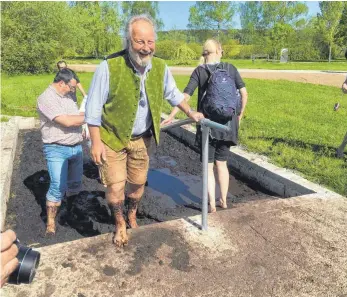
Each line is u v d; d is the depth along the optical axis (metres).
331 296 2.85
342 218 3.94
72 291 2.80
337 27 51.06
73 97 4.40
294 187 4.87
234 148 6.32
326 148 6.41
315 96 14.12
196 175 6.06
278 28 52.53
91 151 3.07
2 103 11.48
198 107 4.32
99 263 3.12
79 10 51.81
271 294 2.85
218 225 3.75
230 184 5.66
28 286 2.84
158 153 7.03
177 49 41.91
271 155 6.00
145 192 5.39
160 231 3.61
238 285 2.92
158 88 3.20
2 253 1.35
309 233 3.65
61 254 3.21
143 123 3.26
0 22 24.56
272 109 10.92
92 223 4.50
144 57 2.91
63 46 28.61
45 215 4.71
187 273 3.04
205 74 4.18
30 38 26.39
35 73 26.94
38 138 7.90
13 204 4.98
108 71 2.95
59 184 4.23
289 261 3.23
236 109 4.21
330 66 36.59
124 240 3.35
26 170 6.14
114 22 54.66
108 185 3.29
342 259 3.27
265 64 41.56
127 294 2.79
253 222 3.83
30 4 25.67
